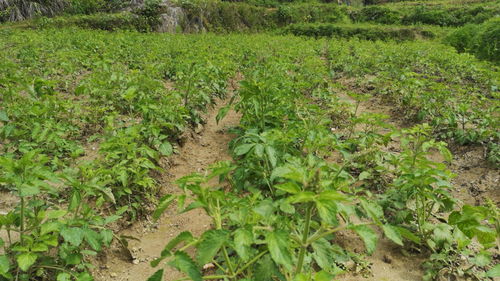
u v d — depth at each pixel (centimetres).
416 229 381
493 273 241
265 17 3209
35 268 300
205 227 424
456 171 549
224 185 496
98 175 407
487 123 598
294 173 207
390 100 888
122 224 412
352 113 697
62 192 431
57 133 500
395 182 388
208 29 2998
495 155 536
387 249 379
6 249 313
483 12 2689
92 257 353
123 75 785
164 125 562
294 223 331
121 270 356
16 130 481
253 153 413
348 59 1269
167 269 356
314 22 3195
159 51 1220
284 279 246
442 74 1073
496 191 479
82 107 631
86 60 1043
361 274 345
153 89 704
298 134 462
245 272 290
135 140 514
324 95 774
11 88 601
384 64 1146
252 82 512
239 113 822
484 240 261
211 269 343
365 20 3153
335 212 185
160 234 417
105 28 2530
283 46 1564
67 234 283
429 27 2564
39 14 2559
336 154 584
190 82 720
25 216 311
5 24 2364
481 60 1384
